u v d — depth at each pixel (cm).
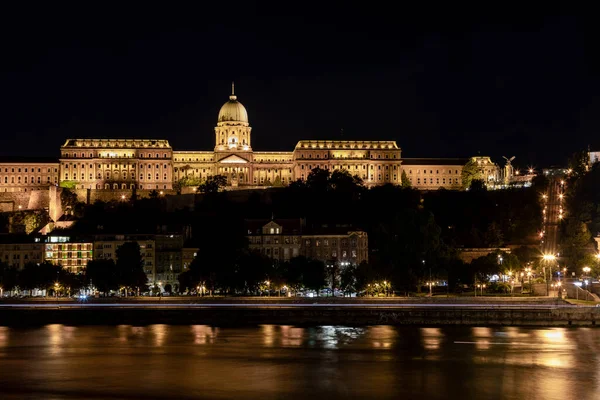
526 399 19312
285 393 19850
